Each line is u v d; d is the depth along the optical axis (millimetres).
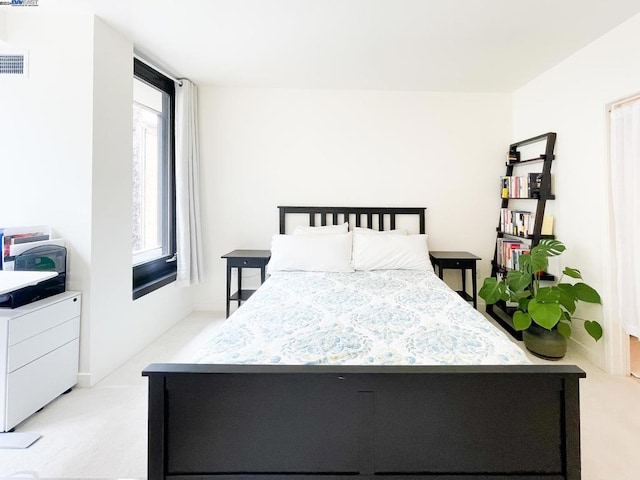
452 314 1737
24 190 2043
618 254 2213
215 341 1411
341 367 1084
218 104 3428
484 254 3494
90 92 2033
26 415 1706
